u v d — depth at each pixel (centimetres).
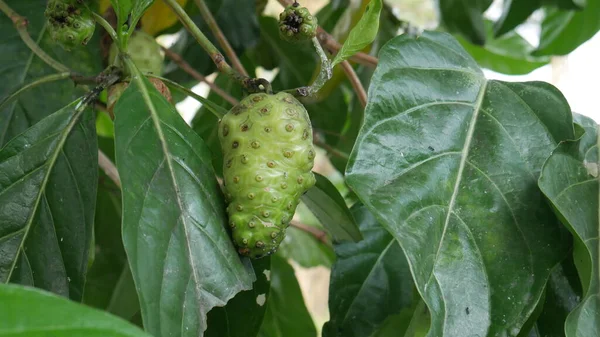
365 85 113
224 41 96
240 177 72
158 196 69
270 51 114
